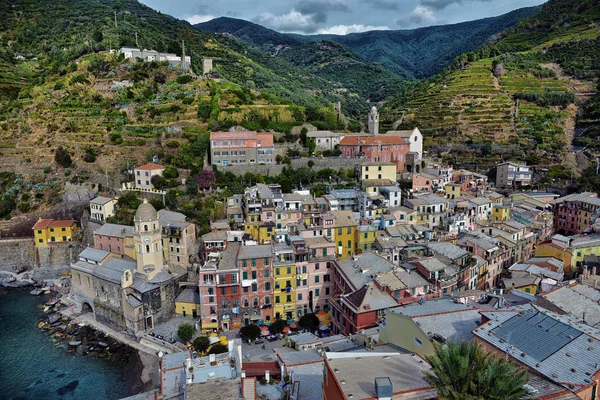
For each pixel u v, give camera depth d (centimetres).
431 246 11175
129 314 11338
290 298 11256
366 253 11069
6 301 14038
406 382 3956
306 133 19425
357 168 17038
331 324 10106
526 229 14112
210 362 5256
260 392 5625
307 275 11338
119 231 13875
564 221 16312
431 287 9194
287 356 6644
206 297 10906
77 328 12106
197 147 17762
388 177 16575
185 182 16562
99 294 12319
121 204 16062
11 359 10656
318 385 5641
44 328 12138
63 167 18762
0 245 16325
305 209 13675
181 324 11394
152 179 16538
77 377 9906
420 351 5375
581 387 3675
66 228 16325
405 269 9781
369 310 8269
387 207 14062
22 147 19862
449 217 13800
